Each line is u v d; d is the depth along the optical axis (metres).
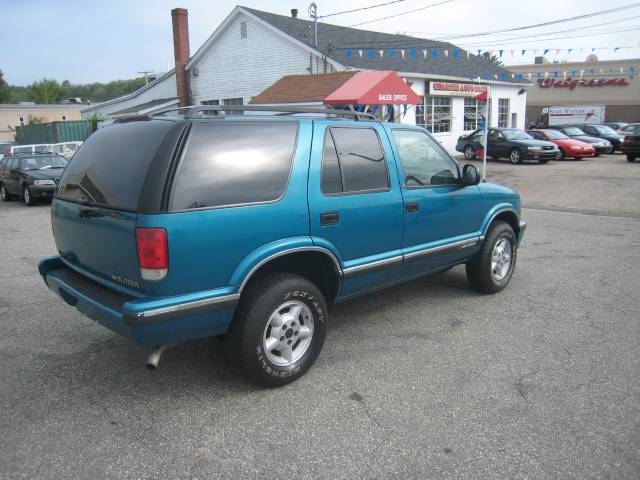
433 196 4.74
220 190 3.32
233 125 3.50
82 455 2.97
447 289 5.94
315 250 3.79
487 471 2.82
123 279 3.33
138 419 3.34
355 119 4.44
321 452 2.99
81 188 3.70
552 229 9.39
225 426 3.26
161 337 3.20
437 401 3.52
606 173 17.70
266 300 3.54
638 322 4.88
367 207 4.15
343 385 3.76
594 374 3.86
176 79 25.77
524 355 4.20
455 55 27.56
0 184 15.73
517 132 22.08
